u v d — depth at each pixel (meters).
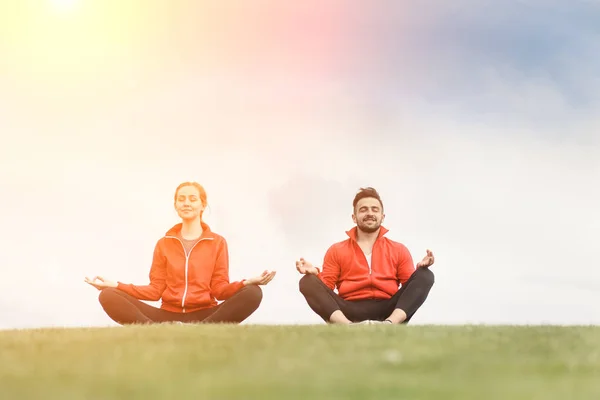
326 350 2.89
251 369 2.50
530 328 3.96
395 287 5.89
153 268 5.90
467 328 3.94
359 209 5.98
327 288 5.59
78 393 2.15
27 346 3.09
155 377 2.37
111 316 5.64
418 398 2.09
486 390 2.20
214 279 5.82
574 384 2.34
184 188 5.98
